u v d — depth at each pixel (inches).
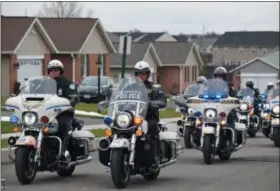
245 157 894.4
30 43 2442.2
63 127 637.3
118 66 3639.3
